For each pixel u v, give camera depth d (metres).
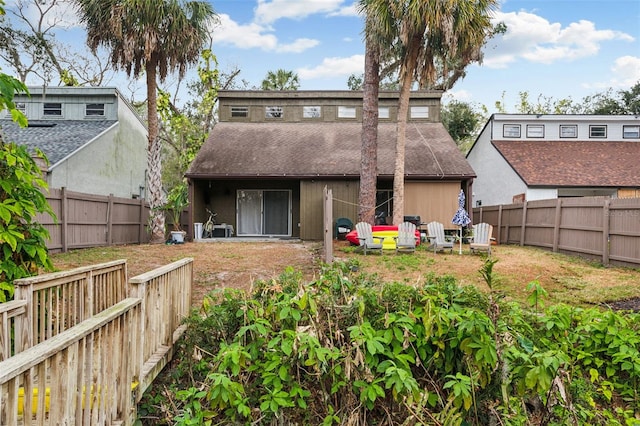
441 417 2.95
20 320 3.04
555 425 3.17
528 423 3.16
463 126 26.78
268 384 3.12
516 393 3.18
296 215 15.80
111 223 12.97
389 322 3.05
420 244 12.41
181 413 3.12
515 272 8.47
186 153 25.34
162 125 27.05
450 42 10.45
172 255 10.55
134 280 3.07
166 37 12.31
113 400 2.55
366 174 12.35
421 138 16.33
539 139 19.81
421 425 2.90
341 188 14.49
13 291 3.30
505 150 18.69
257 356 3.26
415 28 10.68
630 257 8.75
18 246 3.44
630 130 19.73
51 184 12.38
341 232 13.92
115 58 12.38
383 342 3.06
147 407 3.31
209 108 25.33
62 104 17.06
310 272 8.52
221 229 15.49
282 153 15.40
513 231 14.31
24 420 1.66
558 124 19.81
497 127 19.80
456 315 2.97
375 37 11.45
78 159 13.92
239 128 17.16
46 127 16.09
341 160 14.92
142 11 11.64
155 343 3.62
